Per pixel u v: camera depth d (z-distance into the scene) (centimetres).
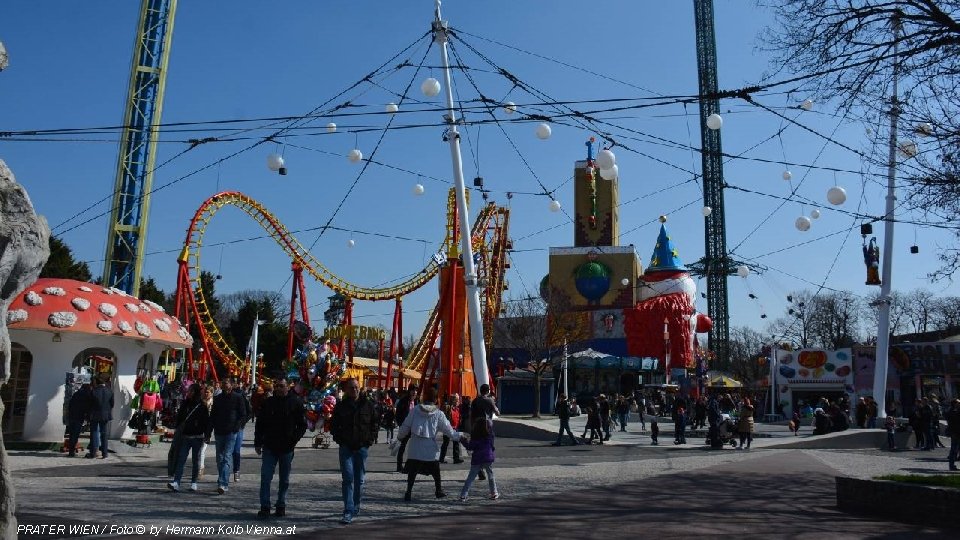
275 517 1022
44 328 1914
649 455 2395
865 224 2147
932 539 995
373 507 1155
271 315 8344
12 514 569
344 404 1030
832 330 8169
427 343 5581
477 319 2978
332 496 1259
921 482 1199
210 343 4931
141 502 1114
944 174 1336
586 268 7781
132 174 6025
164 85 6288
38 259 622
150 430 2514
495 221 6088
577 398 5750
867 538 995
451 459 2036
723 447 2844
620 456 2320
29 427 1956
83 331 1970
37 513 966
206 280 8244
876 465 2133
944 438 3334
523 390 5994
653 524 1051
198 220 4619
